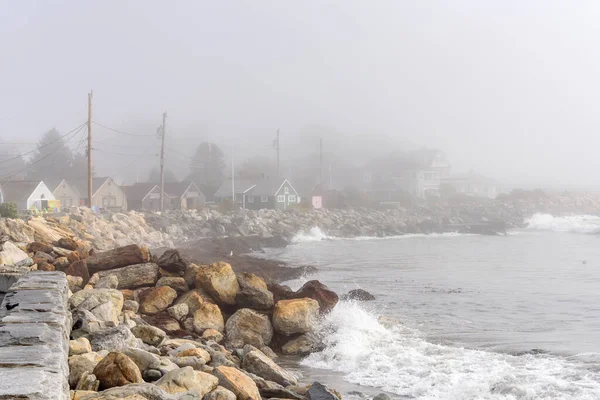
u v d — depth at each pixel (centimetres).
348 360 1653
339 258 5347
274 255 5609
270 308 1845
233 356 1480
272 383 1223
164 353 1302
